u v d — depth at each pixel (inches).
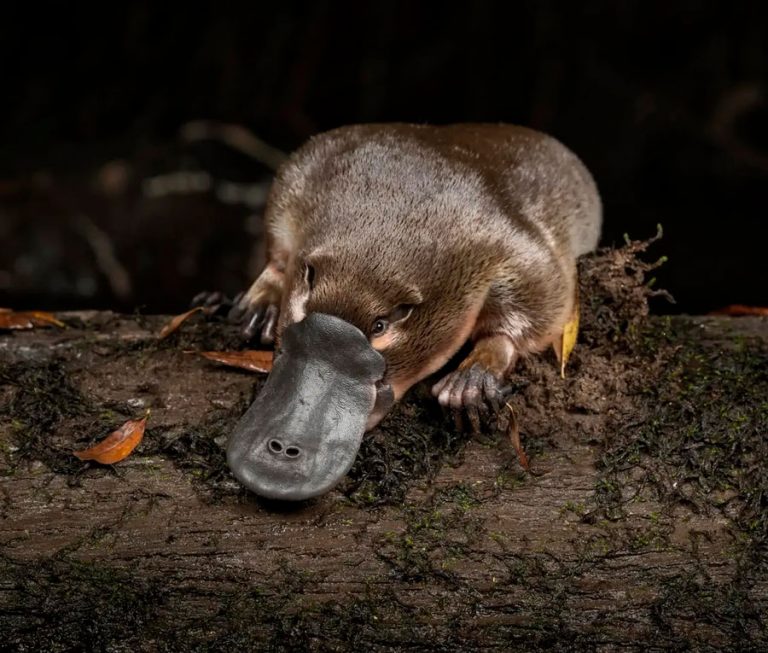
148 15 770.8
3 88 764.0
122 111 762.2
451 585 234.1
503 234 259.9
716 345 291.6
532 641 232.7
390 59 779.4
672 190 748.0
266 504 239.9
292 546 235.1
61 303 594.2
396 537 237.5
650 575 237.9
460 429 257.4
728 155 746.2
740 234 673.6
